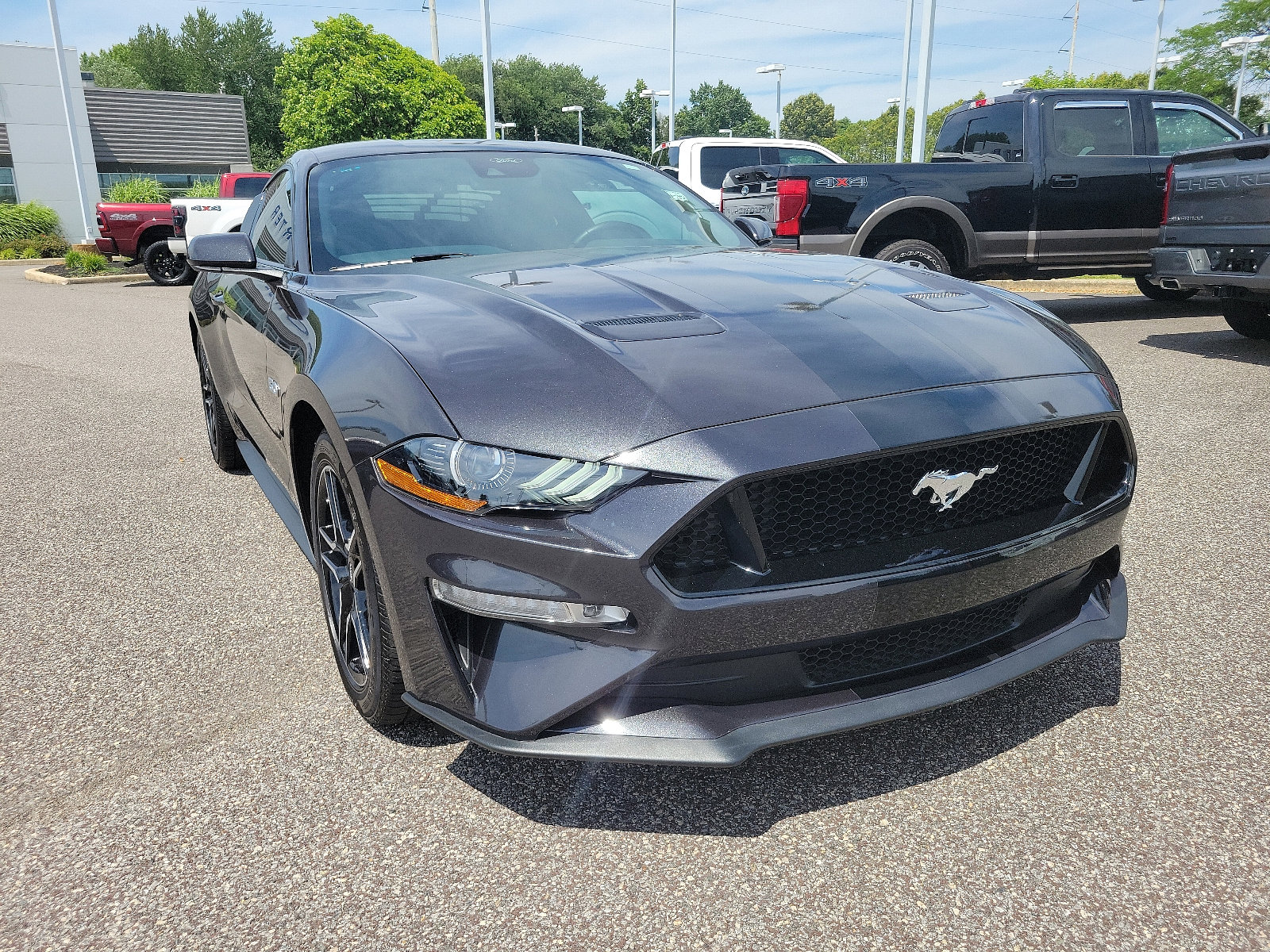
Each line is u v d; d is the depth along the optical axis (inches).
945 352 75.0
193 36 2578.7
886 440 64.1
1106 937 57.6
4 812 72.7
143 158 1328.7
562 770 76.6
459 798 73.3
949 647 72.4
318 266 107.0
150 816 71.9
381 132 1256.2
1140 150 295.4
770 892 62.4
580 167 131.3
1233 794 70.9
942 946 57.2
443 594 66.1
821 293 86.6
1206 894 60.9
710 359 69.7
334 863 66.2
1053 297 382.9
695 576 62.7
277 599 113.0
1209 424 176.7
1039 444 73.5
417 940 58.9
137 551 131.0
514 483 61.8
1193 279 232.4
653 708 64.8
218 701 89.2
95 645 101.5
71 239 1240.2
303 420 89.7
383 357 74.1
